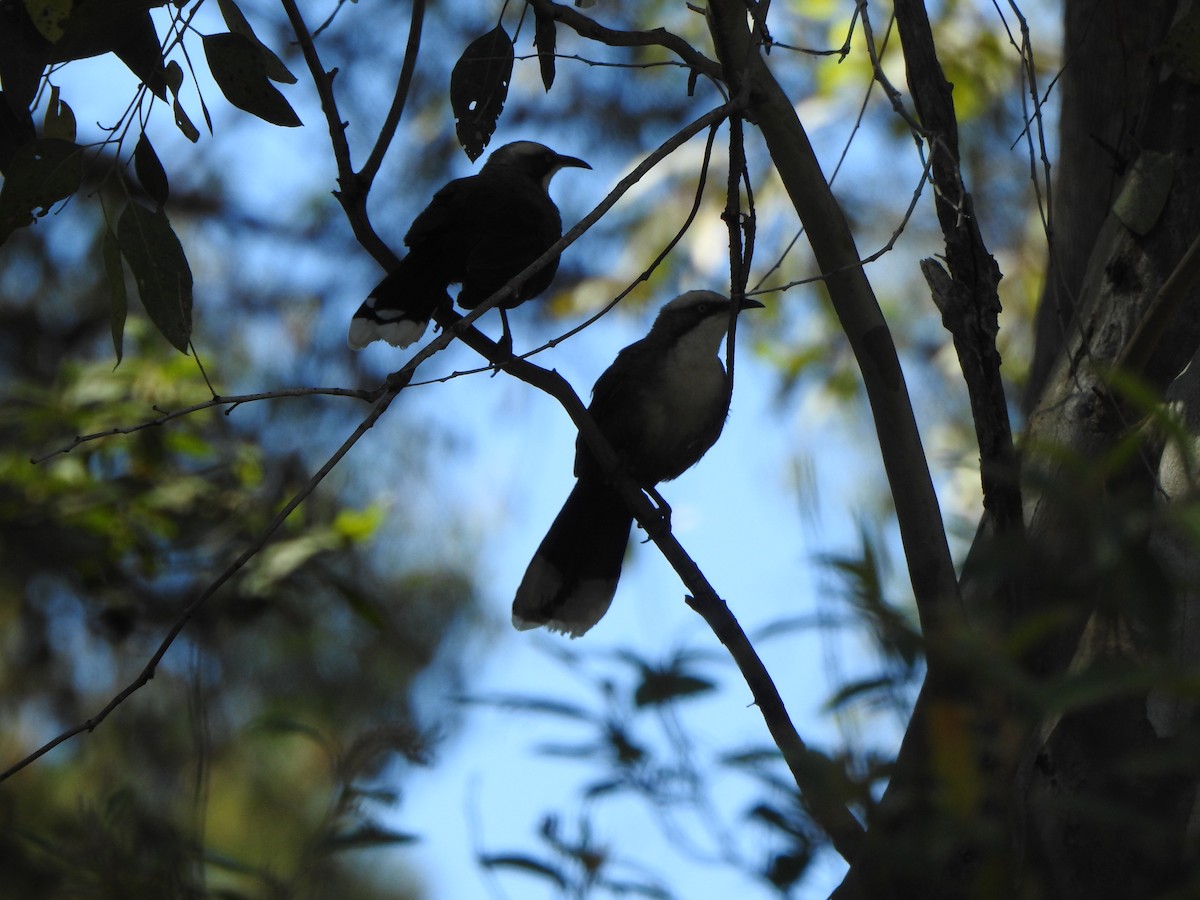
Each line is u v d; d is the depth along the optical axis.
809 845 3.96
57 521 12.61
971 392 6.16
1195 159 6.75
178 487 12.69
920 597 6.50
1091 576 3.63
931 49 6.55
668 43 7.60
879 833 3.65
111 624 12.69
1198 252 5.63
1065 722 5.42
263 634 14.66
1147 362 6.16
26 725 14.56
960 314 6.19
